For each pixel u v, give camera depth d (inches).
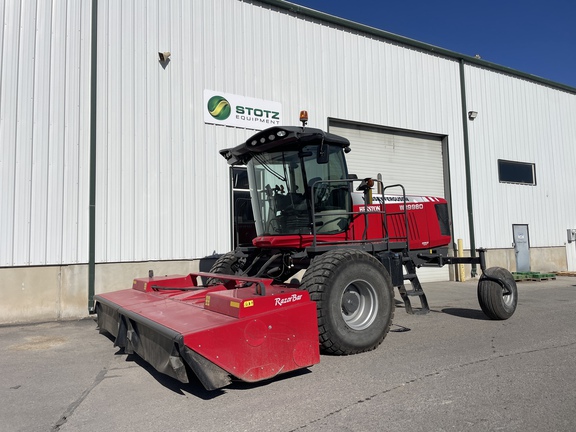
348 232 248.8
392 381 163.9
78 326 295.6
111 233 344.5
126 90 358.9
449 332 248.8
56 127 329.1
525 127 639.8
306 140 230.7
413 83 538.3
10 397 160.7
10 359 212.7
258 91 424.8
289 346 161.9
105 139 347.6
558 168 671.1
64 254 325.1
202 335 143.0
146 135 364.8
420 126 538.9
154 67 372.8
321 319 188.2
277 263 248.7
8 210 309.6
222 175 397.1
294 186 240.8
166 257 365.7
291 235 238.5
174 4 386.3
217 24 406.6
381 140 521.3
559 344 218.7
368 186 232.5
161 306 192.1
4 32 318.3
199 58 394.9
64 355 218.7
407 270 256.8
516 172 624.1
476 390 153.8
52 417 141.6
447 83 567.8
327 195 242.8
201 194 385.7
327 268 193.2
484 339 230.5
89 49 345.4
